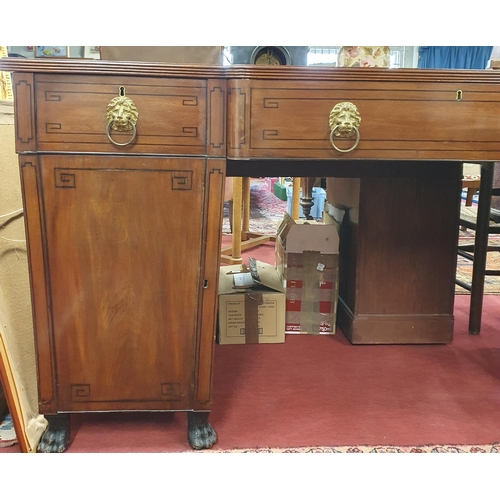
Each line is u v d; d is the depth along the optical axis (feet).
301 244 6.13
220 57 4.01
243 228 11.64
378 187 5.63
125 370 3.80
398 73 3.46
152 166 3.51
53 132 3.39
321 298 6.25
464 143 3.59
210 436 3.94
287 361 5.52
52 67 3.28
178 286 3.71
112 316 3.72
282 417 4.37
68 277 3.63
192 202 3.59
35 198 3.48
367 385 4.97
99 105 3.38
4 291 3.94
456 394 4.80
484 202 6.02
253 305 5.95
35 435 3.96
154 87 3.39
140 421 4.32
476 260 6.18
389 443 4.00
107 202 3.54
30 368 4.22
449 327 5.96
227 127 3.49
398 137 3.55
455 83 3.52
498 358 5.62
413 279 5.88
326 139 3.51
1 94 4.92
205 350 3.79
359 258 5.79
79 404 3.81
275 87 3.43
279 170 5.22
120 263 3.65
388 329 5.94
